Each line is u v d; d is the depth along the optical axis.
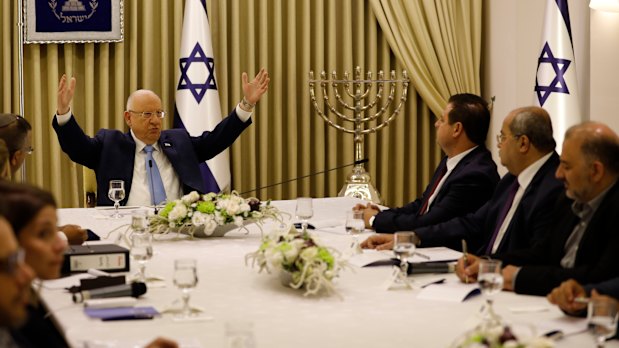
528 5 7.38
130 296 2.84
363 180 7.00
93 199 5.58
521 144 3.54
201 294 2.94
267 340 2.37
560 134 6.81
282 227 4.33
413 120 7.72
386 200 7.77
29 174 7.04
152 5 7.16
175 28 7.20
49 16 6.91
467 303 2.80
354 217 3.63
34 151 7.00
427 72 7.61
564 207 3.22
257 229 4.42
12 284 1.69
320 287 3.00
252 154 7.46
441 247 3.85
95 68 7.13
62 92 5.32
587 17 6.97
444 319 2.59
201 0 7.05
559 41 6.81
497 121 7.69
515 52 7.50
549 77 6.83
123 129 7.14
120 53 7.08
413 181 7.78
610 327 2.11
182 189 5.58
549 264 3.22
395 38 7.55
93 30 6.98
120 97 7.10
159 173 5.52
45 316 2.71
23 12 6.88
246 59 7.43
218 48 7.34
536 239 3.39
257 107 7.48
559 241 3.11
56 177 7.03
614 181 2.89
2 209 2.17
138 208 5.19
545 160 3.54
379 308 2.74
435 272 3.24
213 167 7.05
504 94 7.62
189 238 4.14
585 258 2.91
